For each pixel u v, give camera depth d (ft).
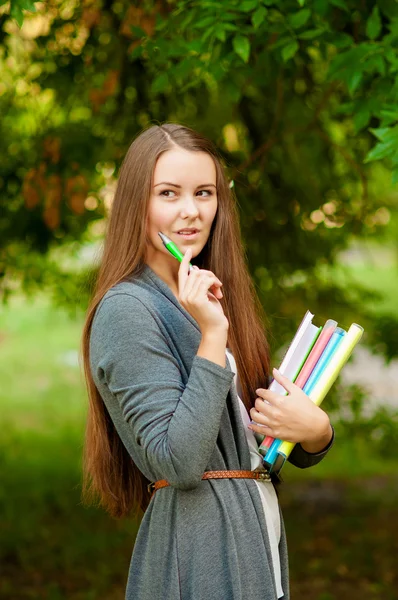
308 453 9.29
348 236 24.84
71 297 26.12
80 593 23.80
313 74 22.89
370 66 13.84
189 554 8.55
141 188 8.99
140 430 8.34
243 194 20.62
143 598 8.82
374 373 53.67
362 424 26.37
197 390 8.14
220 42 15.07
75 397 54.24
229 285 9.66
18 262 24.99
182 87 18.17
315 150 24.12
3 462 39.06
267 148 20.25
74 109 23.25
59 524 29.86
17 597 23.16
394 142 12.28
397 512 32.68
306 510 32.81
